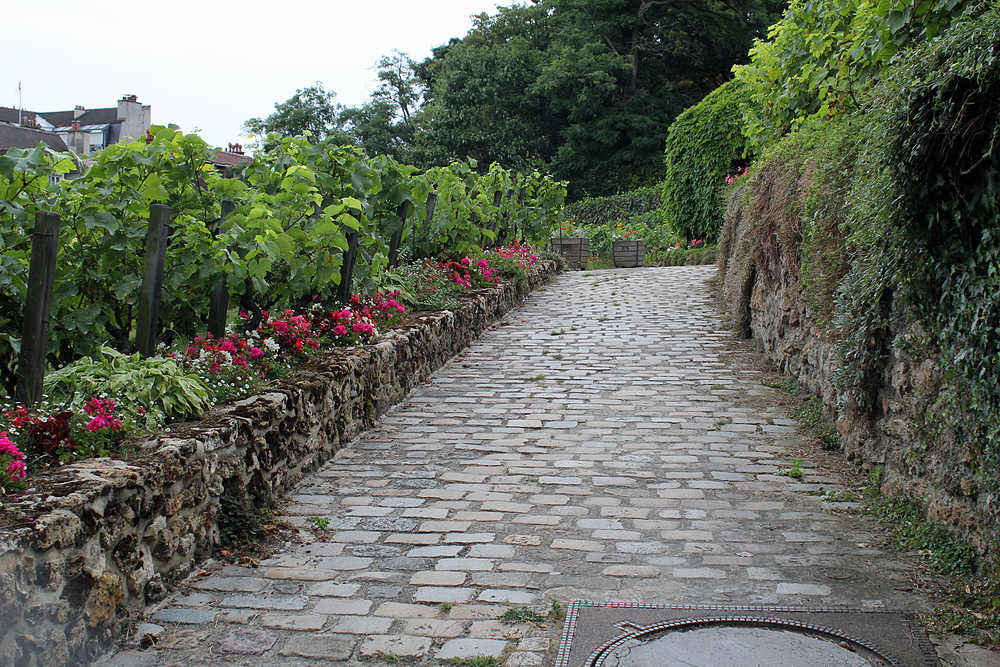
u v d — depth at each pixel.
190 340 6.19
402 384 7.77
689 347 9.59
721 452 5.96
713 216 18.84
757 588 3.77
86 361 4.64
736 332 10.02
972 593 3.58
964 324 3.70
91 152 5.65
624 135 36.69
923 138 3.65
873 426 5.19
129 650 3.33
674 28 36.28
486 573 4.01
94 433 3.85
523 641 3.33
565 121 39.56
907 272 4.06
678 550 4.26
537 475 5.55
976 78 3.33
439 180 11.78
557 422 6.87
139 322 4.97
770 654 3.15
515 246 15.81
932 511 4.19
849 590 3.73
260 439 4.84
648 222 26.28
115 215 5.37
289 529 4.64
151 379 4.51
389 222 9.79
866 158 4.36
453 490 5.29
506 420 6.98
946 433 4.06
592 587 3.83
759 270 9.36
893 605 3.57
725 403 7.30
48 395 4.27
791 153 7.45
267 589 3.88
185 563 3.98
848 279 5.32
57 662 3.01
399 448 6.26
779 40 8.57
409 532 4.59
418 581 3.94
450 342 9.49
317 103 47.25
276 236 5.97
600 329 10.84
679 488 5.23
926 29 5.50
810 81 7.95
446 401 7.69
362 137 44.44
